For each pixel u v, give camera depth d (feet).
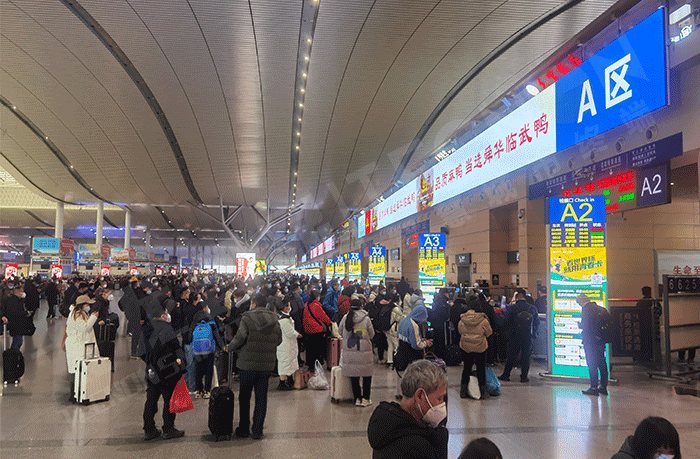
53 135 100.78
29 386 28.91
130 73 70.23
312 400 26.30
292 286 40.19
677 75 32.07
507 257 64.85
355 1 45.73
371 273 72.23
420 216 90.43
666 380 30.91
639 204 35.04
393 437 7.41
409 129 84.58
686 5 32.60
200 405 25.29
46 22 53.93
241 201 158.51
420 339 25.82
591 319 27.30
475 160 63.82
